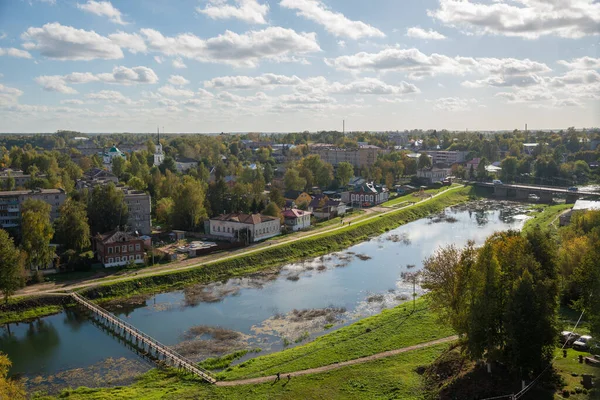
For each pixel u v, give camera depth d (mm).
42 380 67438
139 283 106938
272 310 93375
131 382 66062
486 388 50656
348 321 86438
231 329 84375
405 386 55844
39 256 110000
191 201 154250
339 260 131625
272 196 172625
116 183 196500
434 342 68500
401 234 165250
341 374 60938
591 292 56750
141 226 151125
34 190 156250
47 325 88562
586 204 148750
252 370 65062
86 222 130625
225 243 138375
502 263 56188
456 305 58094
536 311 49000
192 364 68562
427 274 68062
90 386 65250
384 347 68750
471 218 193375
